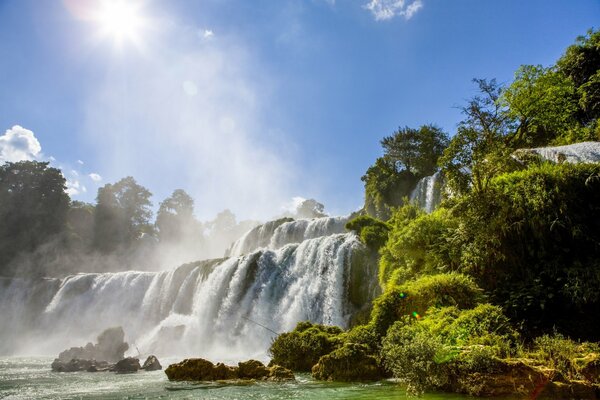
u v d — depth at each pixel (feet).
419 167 139.95
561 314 34.40
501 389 24.27
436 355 26.84
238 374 38.86
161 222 329.72
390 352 29.45
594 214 37.73
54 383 43.86
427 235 49.11
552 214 38.22
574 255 36.91
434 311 36.22
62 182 248.11
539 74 79.71
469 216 43.60
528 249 38.91
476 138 54.29
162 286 122.72
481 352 25.93
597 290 32.89
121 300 130.21
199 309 100.63
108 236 275.18
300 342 44.55
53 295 147.23
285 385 33.45
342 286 74.08
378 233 74.49
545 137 87.45
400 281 50.29
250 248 154.30
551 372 23.93
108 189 287.48
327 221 119.65
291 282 85.56
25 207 232.12
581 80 93.76
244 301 90.68
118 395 32.86
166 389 34.83
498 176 47.70
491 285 40.22
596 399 22.49
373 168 148.56
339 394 27.66
